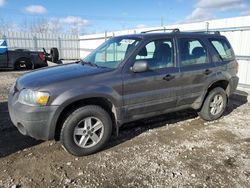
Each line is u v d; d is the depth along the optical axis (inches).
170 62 177.3
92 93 143.1
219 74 202.7
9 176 128.0
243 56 332.5
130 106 160.1
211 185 123.1
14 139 171.3
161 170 135.9
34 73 161.8
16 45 883.4
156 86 168.2
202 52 196.5
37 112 133.1
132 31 571.5
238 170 136.3
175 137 178.7
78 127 145.5
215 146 165.2
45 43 935.7
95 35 810.8
